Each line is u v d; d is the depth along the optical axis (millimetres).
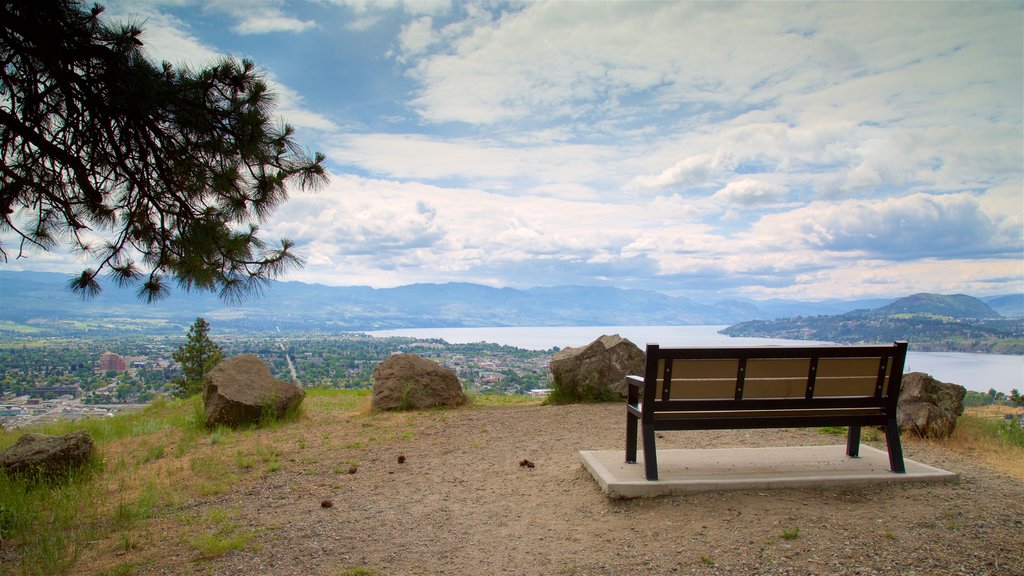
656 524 4219
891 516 4188
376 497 5379
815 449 5887
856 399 5059
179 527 4629
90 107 5355
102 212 6172
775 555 3613
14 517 4695
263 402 9148
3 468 5703
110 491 5762
